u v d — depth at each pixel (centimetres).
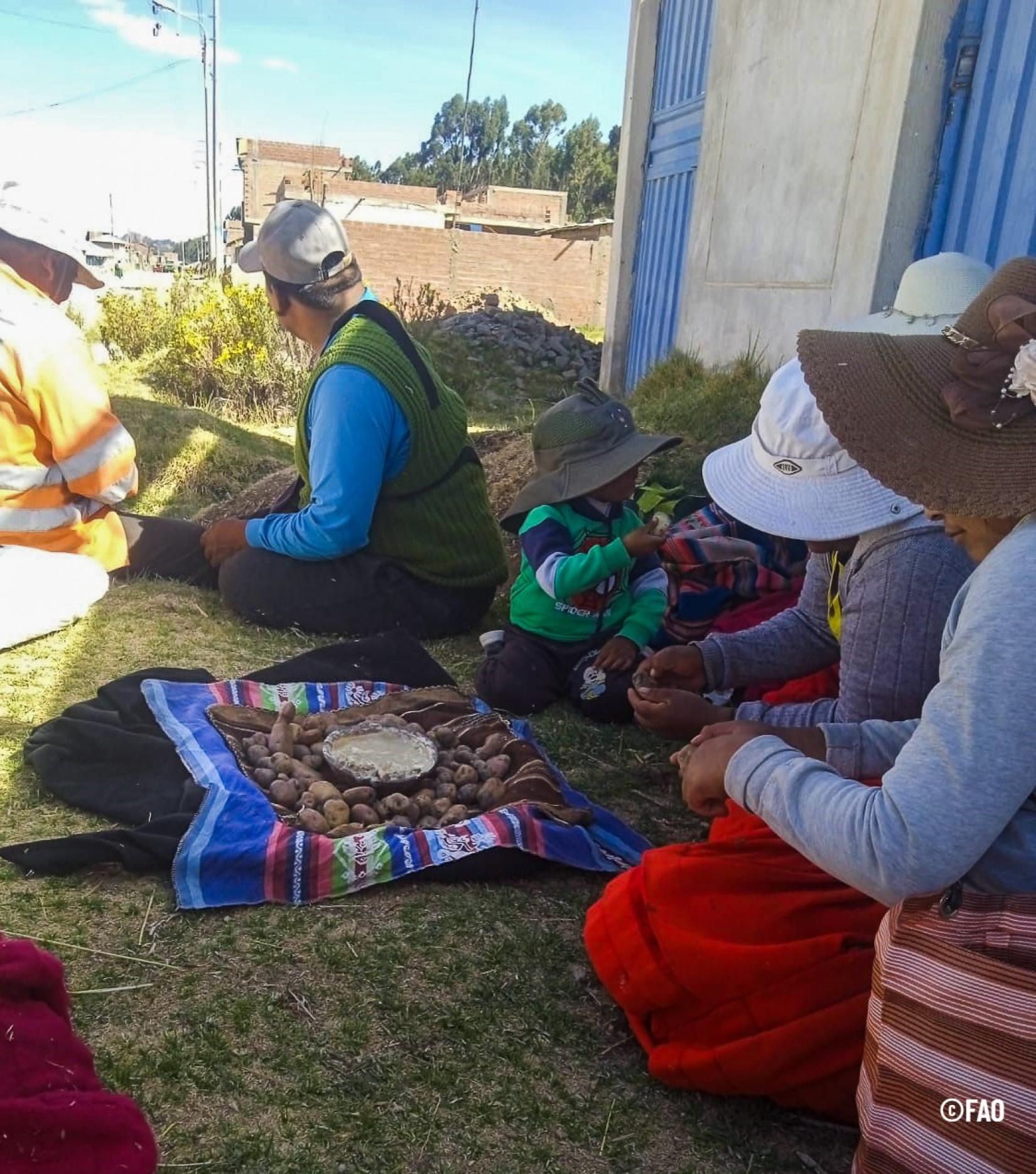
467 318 1362
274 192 4241
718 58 661
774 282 589
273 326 986
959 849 124
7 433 386
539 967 214
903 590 181
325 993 199
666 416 561
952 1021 130
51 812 254
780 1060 170
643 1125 176
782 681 262
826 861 138
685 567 363
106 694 295
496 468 584
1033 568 123
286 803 255
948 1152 132
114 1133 123
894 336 152
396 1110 174
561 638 355
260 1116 169
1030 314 121
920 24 447
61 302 427
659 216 873
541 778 275
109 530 431
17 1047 126
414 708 317
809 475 191
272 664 362
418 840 242
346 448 378
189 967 203
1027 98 411
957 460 129
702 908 181
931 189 471
